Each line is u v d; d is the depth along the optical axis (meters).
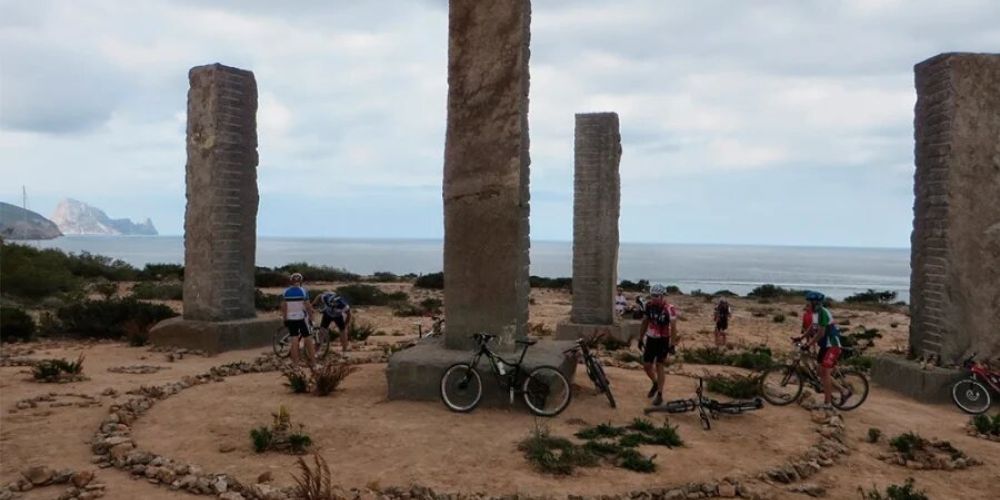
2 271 26.05
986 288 12.62
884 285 97.06
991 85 12.69
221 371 12.59
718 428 9.36
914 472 8.00
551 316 28.38
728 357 16.11
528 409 9.79
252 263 16.80
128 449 7.70
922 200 13.43
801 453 8.27
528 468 7.31
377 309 29.64
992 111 12.67
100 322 18.02
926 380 12.07
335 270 53.03
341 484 6.73
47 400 10.16
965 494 7.33
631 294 41.12
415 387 10.27
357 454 7.72
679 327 26.23
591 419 9.56
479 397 9.77
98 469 7.26
